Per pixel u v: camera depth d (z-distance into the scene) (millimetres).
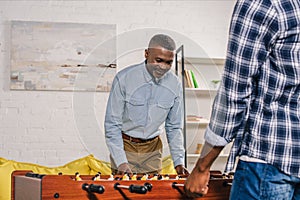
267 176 1682
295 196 1764
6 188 4219
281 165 1667
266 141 1678
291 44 1640
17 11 5020
